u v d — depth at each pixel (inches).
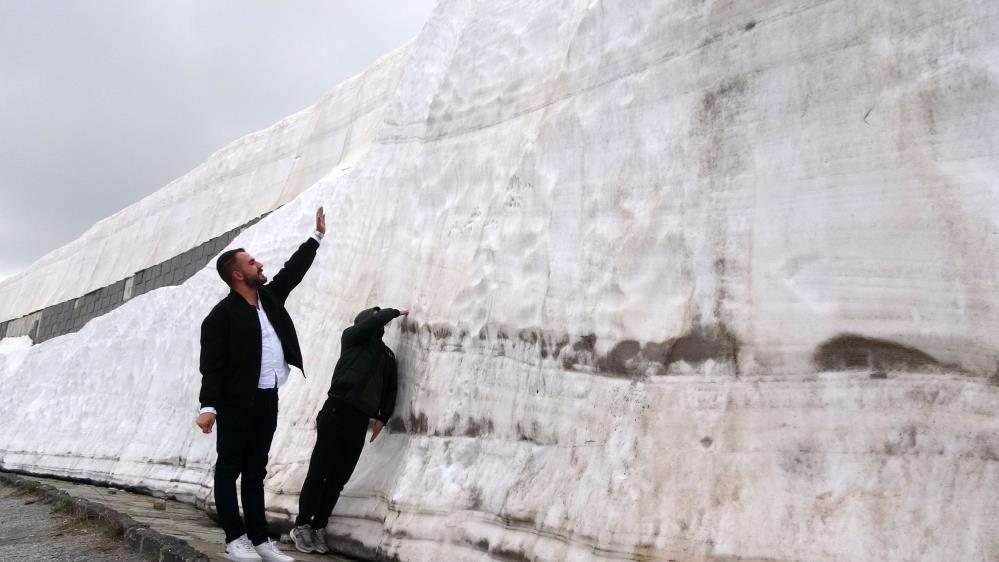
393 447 203.6
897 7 123.5
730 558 117.2
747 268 134.6
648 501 131.9
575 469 149.9
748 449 124.9
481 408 180.5
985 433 102.7
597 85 176.2
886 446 110.8
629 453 140.5
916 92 118.5
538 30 213.9
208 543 186.7
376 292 237.5
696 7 156.1
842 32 129.6
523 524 152.5
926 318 111.0
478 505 165.8
